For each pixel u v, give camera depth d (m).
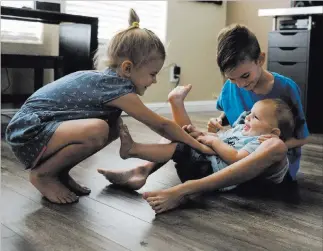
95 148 1.29
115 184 1.51
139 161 1.87
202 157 1.50
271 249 1.04
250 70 1.45
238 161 1.37
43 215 1.20
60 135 1.26
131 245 1.02
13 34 2.93
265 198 1.43
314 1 3.17
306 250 1.04
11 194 1.37
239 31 1.45
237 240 1.08
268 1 3.81
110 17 3.47
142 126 2.89
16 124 1.31
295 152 1.64
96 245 1.02
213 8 4.02
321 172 1.81
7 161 1.79
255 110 1.54
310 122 3.07
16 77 2.93
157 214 1.24
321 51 3.08
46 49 3.04
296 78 3.09
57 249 0.99
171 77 3.76
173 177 1.63
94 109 1.32
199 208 1.30
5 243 1.01
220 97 1.78
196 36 3.92
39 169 1.30
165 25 3.71
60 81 1.37
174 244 1.04
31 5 2.96
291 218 1.25
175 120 1.61
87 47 2.71
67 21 2.59
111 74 1.35
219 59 1.46
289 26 3.14
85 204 1.30
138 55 1.32
